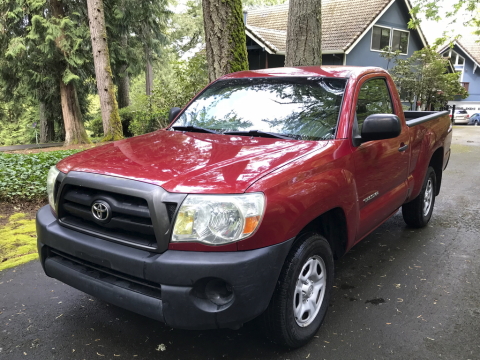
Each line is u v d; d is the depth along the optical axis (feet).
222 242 7.30
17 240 15.39
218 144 9.85
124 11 65.92
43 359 8.66
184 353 8.89
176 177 7.79
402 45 85.51
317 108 11.01
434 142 16.06
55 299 11.16
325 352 8.96
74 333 9.59
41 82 63.16
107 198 7.97
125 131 70.03
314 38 27.48
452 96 82.33
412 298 11.38
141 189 7.57
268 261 7.55
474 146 47.50
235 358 8.73
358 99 11.41
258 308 7.57
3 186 20.44
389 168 12.28
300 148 9.39
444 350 9.07
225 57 24.76
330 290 9.81
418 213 16.34
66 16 58.34
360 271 13.11
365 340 9.40
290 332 8.50
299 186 8.29
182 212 7.32
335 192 9.21
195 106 13.00
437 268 13.35
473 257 14.28
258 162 8.44
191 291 7.27
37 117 120.78
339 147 9.91
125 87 86.94
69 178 8.63
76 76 59.88
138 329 9.79
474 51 130.72
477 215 19.21
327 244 9.41
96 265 8.32
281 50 68.54
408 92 78.48
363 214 11.12
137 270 7.50
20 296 11.28
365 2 77.71
